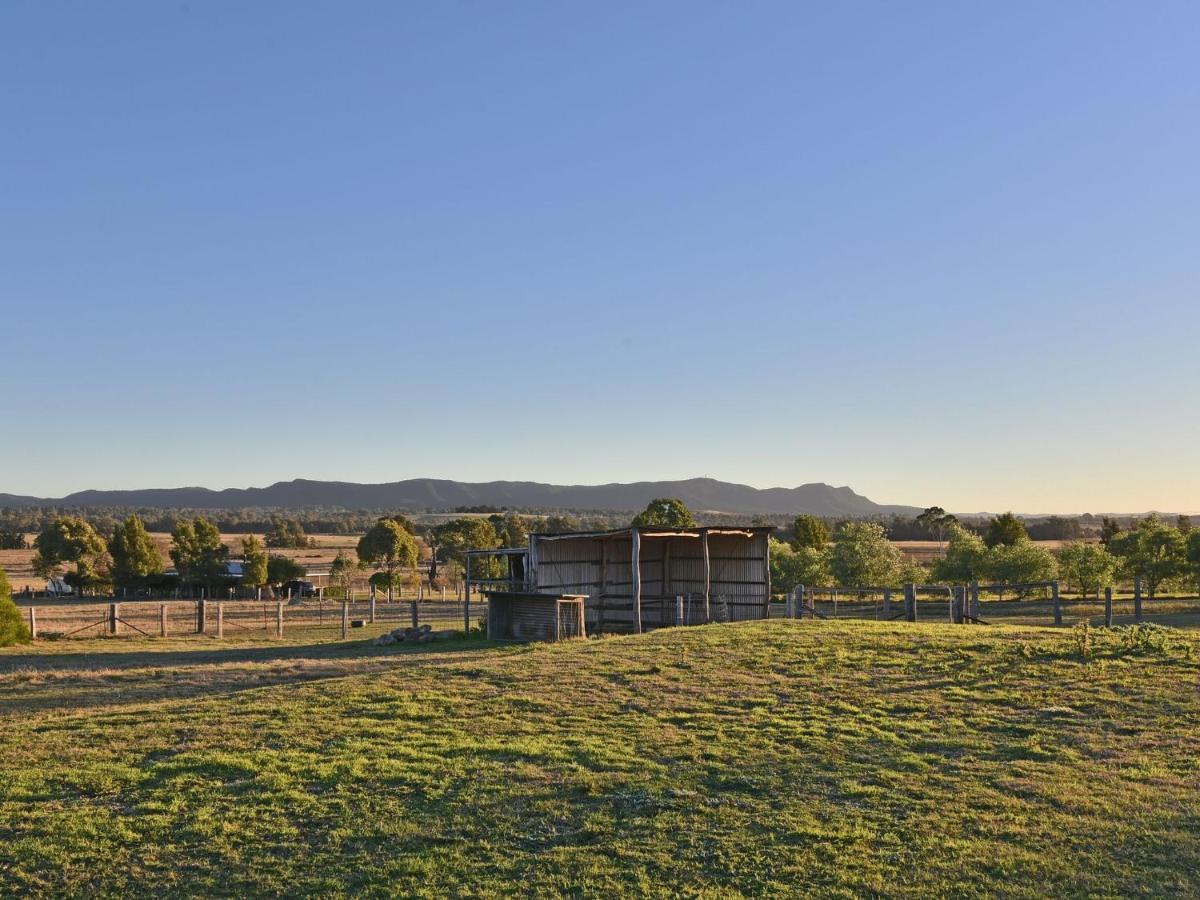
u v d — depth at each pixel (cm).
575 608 2920
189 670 2256
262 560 7825
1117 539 6806
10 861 923
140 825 999
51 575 8150
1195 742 1220
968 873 856
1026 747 1226
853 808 1019
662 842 938
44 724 1484
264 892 849
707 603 3219
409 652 2802
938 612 4131
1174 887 821
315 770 1155
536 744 1255
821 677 1642
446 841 949
